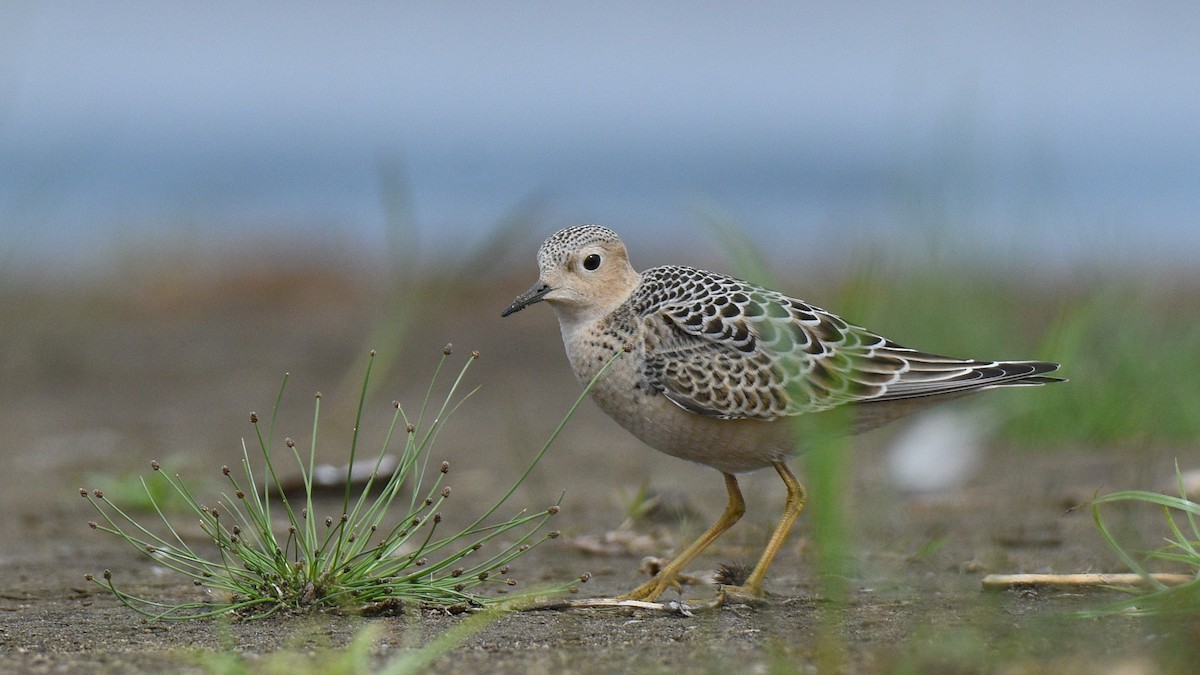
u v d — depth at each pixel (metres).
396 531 7.59
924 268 15.10
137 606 7.86
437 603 7.53
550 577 9.00
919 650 6.20
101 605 7.89
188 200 32.81
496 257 19.77
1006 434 13.89
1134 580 7.69
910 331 14.62
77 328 22.06
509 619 7.26
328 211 35.97
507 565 9.43
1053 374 9.36
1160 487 11.16
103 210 32.31
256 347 20.73
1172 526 7.43
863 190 35.91
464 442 14.81
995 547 9.48
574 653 6.41
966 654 6.13
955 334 14.62
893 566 8.97
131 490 11.55
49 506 11.53
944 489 11.84
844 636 6.71
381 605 7.39
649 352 8.69
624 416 8.93
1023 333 15.95
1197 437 13.37
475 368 19.28
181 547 9.84
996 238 15.69
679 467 13.40
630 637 6.80
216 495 11.73
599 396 8.97
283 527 10.45
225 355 20.17
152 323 23.09
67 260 26.12
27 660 6.38
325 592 7.48
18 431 15.41
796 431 8.56
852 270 13.51
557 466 13.51
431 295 20.72
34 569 9.06
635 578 8.96
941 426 12.99
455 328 21.78
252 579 7.61
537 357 20.05
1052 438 13.61
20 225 24.67
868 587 8.27
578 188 39.47
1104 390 13.61
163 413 16.45
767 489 12.09
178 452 14.03
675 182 40.28
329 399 17.33
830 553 6.71
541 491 12.20
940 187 15.54
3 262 23.64
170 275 25.47
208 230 29.95
